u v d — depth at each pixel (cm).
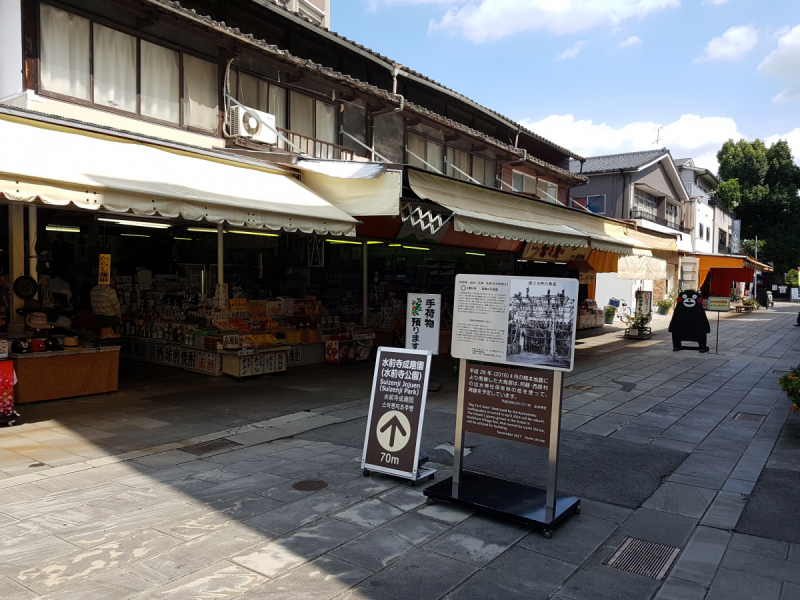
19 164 554
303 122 1170
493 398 455
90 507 444
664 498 486
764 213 5250
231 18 1046
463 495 454
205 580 337
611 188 2905
